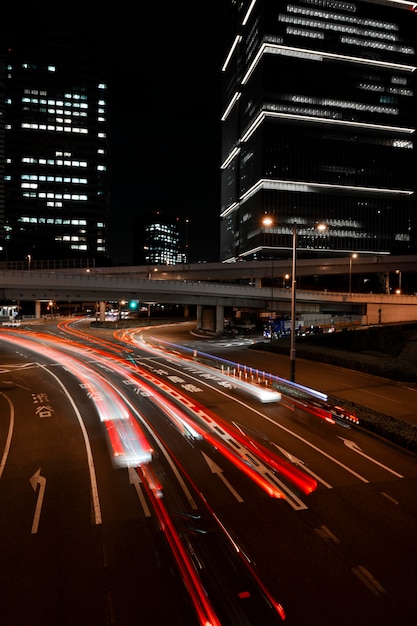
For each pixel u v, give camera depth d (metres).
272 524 9.77
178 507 10.55
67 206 160.75
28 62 158.00
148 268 90.81
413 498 11.10
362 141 166.50
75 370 30.98
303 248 160.38
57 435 16.22
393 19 169.12
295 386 24.97
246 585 7.70
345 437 15.95
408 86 171.00
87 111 163.25
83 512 10.31
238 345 49.19
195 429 16.86
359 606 7.18
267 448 14.75
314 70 161.75
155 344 50.34
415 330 52.91
